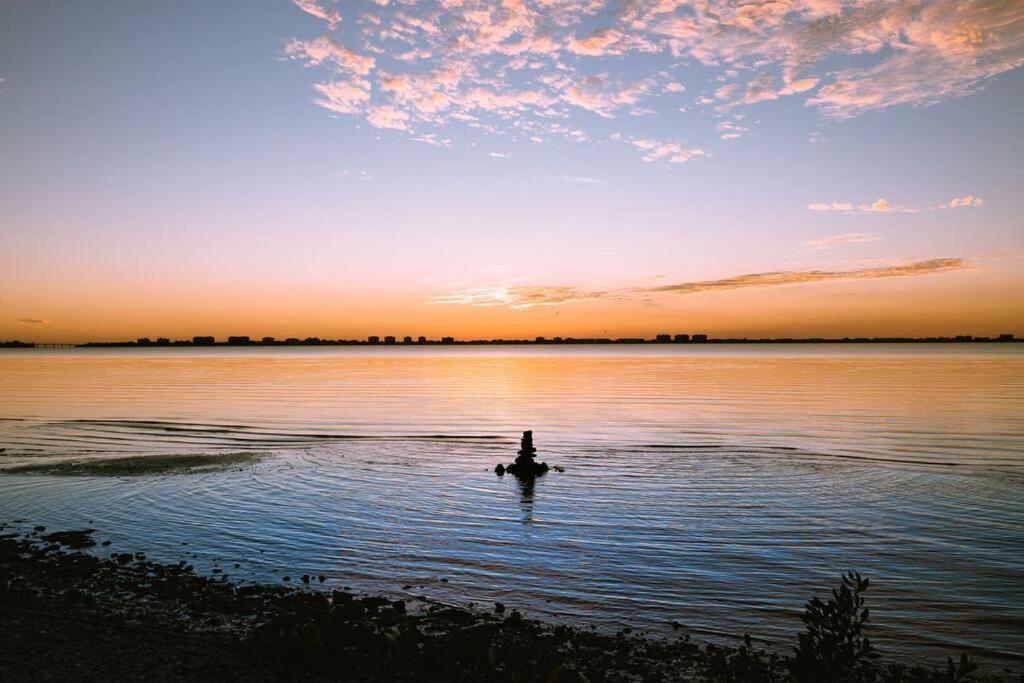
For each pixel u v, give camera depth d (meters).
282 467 24.80
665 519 17.42
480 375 98.75
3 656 8.83
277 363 161.50
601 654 9.80
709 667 9.40
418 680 8.54
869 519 17.28
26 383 76.69
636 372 106.31
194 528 16.53
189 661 8.91
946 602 11.79
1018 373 92.25
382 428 36.81
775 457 27.22
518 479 22.77
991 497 19.75
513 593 12.34
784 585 12.70
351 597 11.85
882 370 104.88
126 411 45.50
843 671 7.11
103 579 12.78
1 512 18.09
